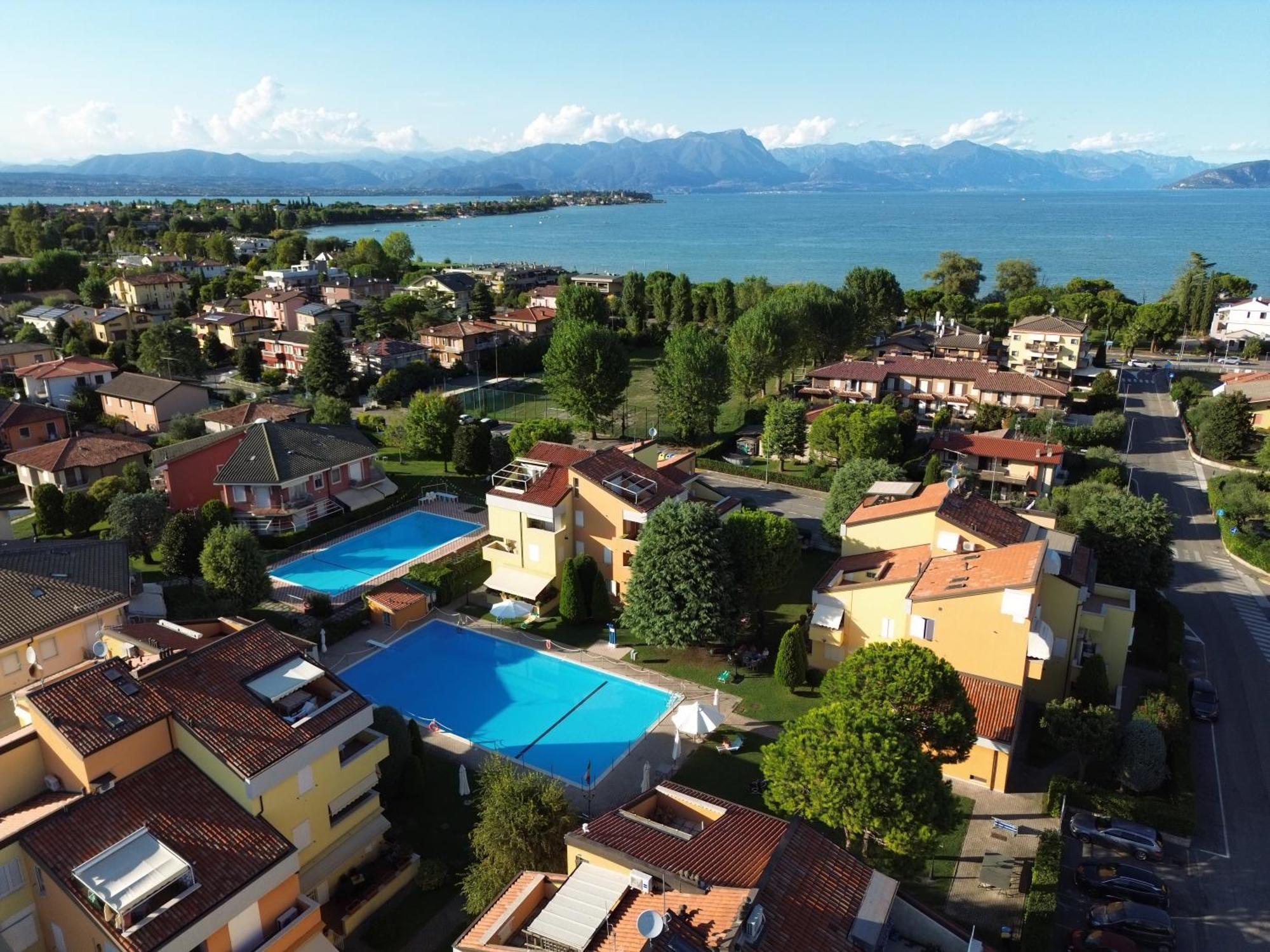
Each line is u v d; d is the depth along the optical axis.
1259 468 92.38
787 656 51.59
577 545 64.69
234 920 28.44
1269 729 48.78
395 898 36.75
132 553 70.75
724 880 25.55
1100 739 41.44
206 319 155.50
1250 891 37.00
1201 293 165.88
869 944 23.98
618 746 48.59
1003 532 53.56
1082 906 36.22
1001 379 114.31
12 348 128.88
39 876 27.92
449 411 97.69
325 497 81.94
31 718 31.38
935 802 32.84
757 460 100.94
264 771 30.67
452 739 48.84
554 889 28.45
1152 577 59.97
